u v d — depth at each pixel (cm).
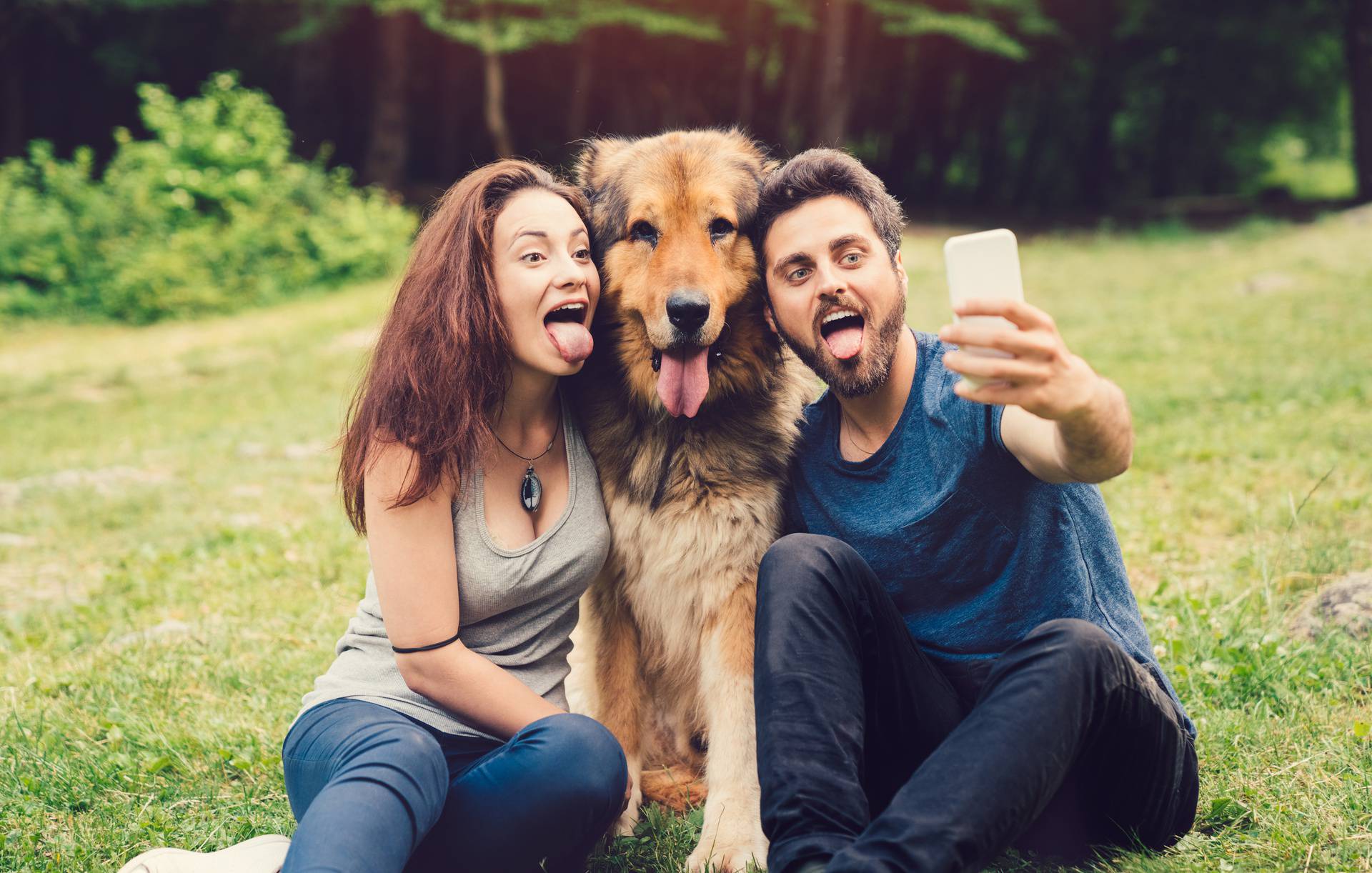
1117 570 130
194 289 805
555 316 136
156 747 173
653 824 150
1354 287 596
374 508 127
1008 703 109
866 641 123
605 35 1331
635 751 163
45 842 147
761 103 1459
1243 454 305
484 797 120
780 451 154
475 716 127
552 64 1396
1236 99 1511
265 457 419
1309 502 253
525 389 135
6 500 364
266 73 1305
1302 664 172
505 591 131
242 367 625
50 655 220
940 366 133
